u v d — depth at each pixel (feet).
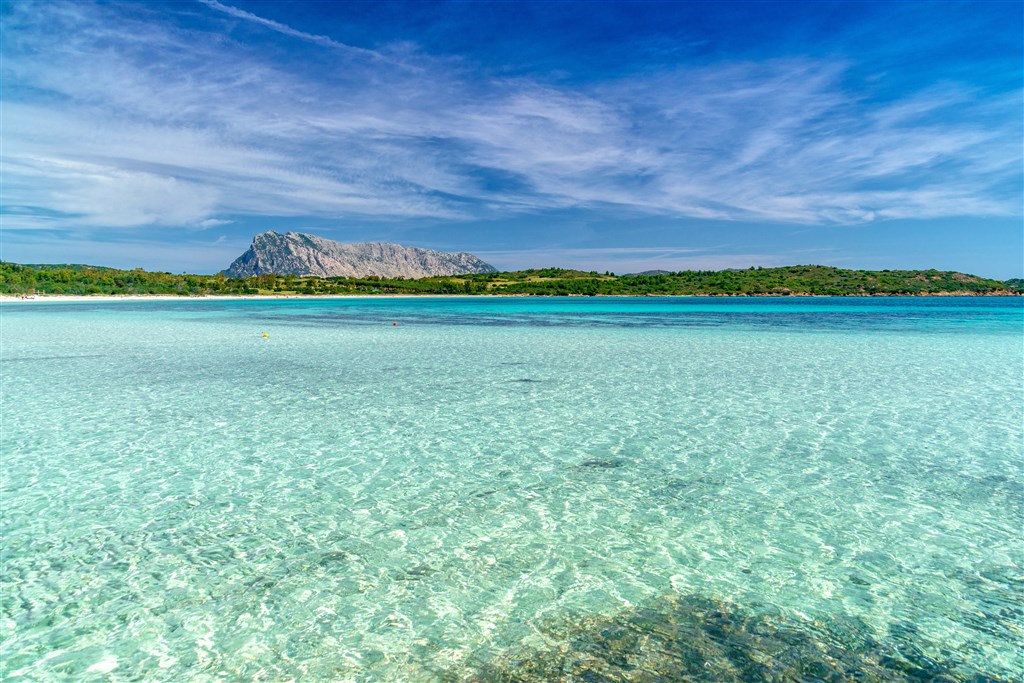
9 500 27.71
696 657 16.47
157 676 15.93
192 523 25.30
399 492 28.89
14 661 16.51
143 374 64.34
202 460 33.78
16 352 84.99
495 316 201.16
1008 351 86.84
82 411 46.03
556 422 42.57
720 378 61.93
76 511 26.48
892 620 18.22
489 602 19.33
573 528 24.84
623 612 18.75
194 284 520.83
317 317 189.78
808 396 52.03
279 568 21.54
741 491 28.89
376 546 23.22
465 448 36.11
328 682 15.61
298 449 35.91
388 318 185.06
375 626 18.08
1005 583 20.31
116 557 22.30
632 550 22.89
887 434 39.06
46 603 19.31
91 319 168.96
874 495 28.27
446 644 17.19
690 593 19.83
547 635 17.57
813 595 19.65
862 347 93.30
